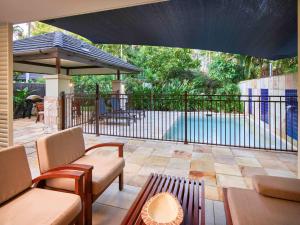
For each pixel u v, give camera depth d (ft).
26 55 20.57
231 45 19.83
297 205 5.33
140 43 19.52
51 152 6.86
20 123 26.17
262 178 6.26
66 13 10.67
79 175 5.88
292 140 16.42
